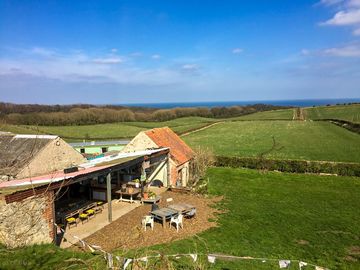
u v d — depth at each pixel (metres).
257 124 70.94
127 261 7.86
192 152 27.33
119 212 16.12
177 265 9.38
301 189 22.88
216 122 78.06
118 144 36.06
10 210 9.85
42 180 11.80
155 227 13.98
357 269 10.71
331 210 17.70
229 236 13.28
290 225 15.07
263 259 10.51
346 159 32.41
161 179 22.69
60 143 16.42
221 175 27.67
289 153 36.72
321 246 12.64
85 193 19.16
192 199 19.27
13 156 15.12
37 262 8.62
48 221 11.14
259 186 23.72
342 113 82.81
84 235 12.91
